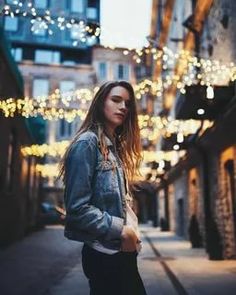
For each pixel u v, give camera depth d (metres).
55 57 48.22
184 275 10.01
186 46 19.47
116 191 1.91
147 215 53.12
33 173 27.80
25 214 24.14
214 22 14.47
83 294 7.77
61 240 21.69
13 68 17.06
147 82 14.68
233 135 12.11
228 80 12.38
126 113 2.13
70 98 15.28
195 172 18.80
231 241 13.19
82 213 1.75
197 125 15.50
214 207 14.87
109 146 2.04
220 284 8.74
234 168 12.36
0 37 14.29
